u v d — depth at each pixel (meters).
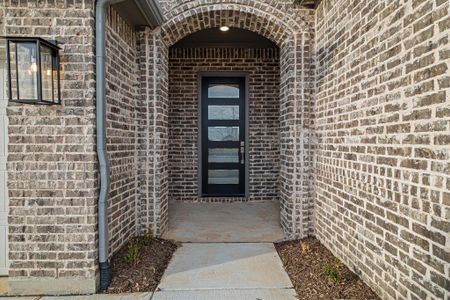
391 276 2.45
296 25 4.21
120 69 3.65
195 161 6.84
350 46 3.14
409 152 2.21
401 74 2.30
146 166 4.32
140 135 4.30
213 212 5.89
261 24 4.45
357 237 3.01
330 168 3.69
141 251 3.76
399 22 2.32
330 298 2.73
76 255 2.90
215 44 6.64
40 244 2.88
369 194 2.78
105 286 2.98
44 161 2.86
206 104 6.98
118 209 3.60
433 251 1.98
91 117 2.88
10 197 2.85
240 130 7.00
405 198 2.26
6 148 3.08
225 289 3.01
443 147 1.90
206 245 4.22
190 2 4.26
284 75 4.57
